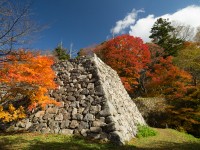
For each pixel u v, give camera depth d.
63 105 13.99
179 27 44.09
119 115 13.63
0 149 9.51
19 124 13.95
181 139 14.98
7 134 12.93
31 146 10.12
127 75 28.06
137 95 33.75
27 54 9.02
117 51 27.61
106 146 10.63
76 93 14.22
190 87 23.23
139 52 28.59
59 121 13.25
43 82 10.57
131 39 28.39
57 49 39.22
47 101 11.66
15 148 9.73
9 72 9.01
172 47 39.09
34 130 13.31
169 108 24.09
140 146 11.50
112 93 15.22
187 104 24.73
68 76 15.45
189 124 22.06
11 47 8.54
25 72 9.88
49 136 12.13
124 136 12.05
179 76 25.34
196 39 32.28
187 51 26.22
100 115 12.45
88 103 13.35
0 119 14.55
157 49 36.78
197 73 25.83
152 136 14.69
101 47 34.19
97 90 13.69
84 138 11.73
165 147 11.38
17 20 8.53
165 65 29.30
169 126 23.88
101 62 17.50
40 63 10.00
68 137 11.86
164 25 44.53
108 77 16.69
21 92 10.48
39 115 14.03
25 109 14.62
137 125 16.12
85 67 15.41
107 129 11.76
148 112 26.02
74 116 13.08
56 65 16.59
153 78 27.70
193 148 11.32
